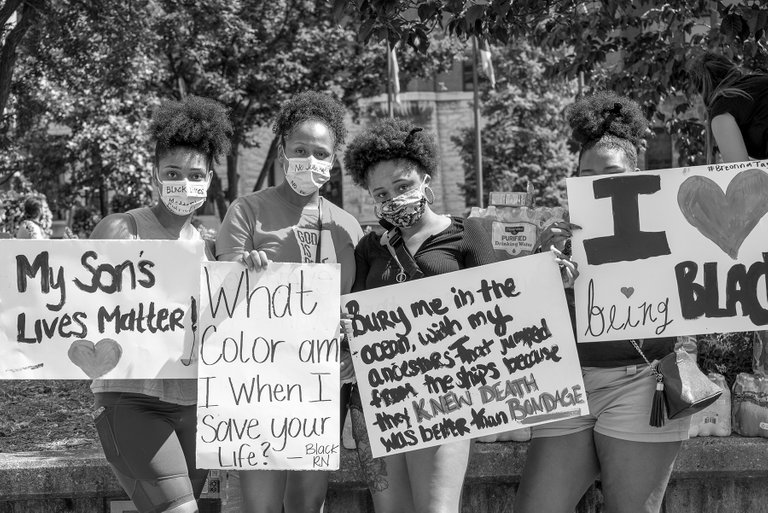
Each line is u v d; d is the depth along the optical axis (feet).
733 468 14.52
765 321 13.11
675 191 13.11
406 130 12.62
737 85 14.42
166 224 13.28
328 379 12.77
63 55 51.98
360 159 12.78
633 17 25.75
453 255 13.01
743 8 19.62
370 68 70.44
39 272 12.81
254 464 12.61
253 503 12.82
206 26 62.13
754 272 13.09
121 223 13.16
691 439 14.70
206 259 13.14
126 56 50.24
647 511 12.51
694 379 12.17
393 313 12.93
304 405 12.71
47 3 36.35
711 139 16.35
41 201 49.62
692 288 13.08
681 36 25.32
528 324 12.88
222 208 75.97
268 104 69.77
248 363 12.69
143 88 61.36
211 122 12.76
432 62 71.46
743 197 13.10
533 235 15.37
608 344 12.93
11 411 19.93
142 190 61.36
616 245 13.07
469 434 12.86
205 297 12.69
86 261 12.85
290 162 12.82
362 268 13.39
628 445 12.46
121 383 12.68
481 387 12.89
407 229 13.02
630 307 13.04
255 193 13.38
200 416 12.57
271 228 13.05
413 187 12.60
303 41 67.05
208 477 14.64
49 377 12.74
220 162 13.47
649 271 13.06
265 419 12.66
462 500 14.78
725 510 14.88
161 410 12.76
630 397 12.54
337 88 76.23
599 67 34.01
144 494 12.37
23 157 66.13
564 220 15.11
